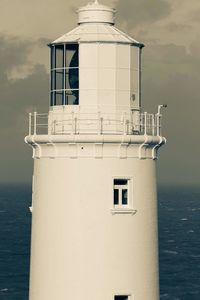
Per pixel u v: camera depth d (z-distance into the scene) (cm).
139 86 6781
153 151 6731
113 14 6875
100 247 6588
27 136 6775
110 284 6594
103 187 6575
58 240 6631
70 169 6588
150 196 6731
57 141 6556
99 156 6550
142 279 6681
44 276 6688
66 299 6612
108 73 6656
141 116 6756
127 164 6606
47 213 6681
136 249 6662
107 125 6644
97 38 6625
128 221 6638
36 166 6819
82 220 6581
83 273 6588
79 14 6869
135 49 6750
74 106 6669
